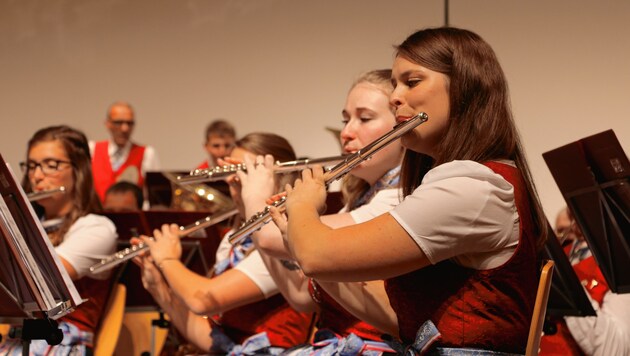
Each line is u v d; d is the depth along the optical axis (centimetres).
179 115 999
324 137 935
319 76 932
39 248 281
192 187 636
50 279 286
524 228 232
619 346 381
